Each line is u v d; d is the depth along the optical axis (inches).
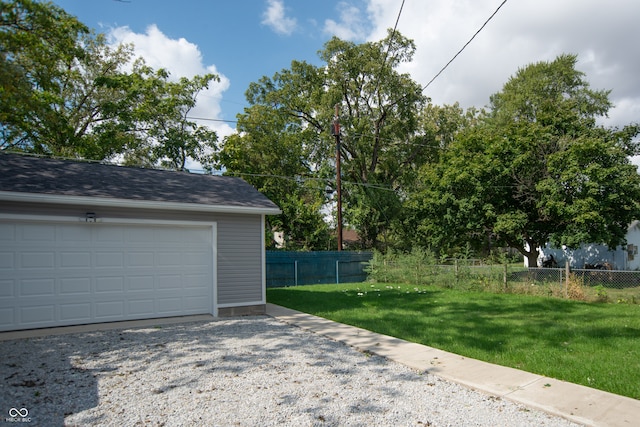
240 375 217.8
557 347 269.0
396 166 1275.8
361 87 1254.3
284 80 1278.3
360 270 850.1
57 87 473.4
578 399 183.5
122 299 358.3
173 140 1013.8
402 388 200.8
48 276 329.1
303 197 1299.2
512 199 793.6
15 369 225.1
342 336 308.2
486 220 789.9
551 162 700.7
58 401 181.6
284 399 185.5
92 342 285.4
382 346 278.8
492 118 1473.9
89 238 346.3
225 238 397.1
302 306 456.1
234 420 164.1
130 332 317.7
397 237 1263.5
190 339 297.1
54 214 327.9
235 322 364.5
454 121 1403.8
